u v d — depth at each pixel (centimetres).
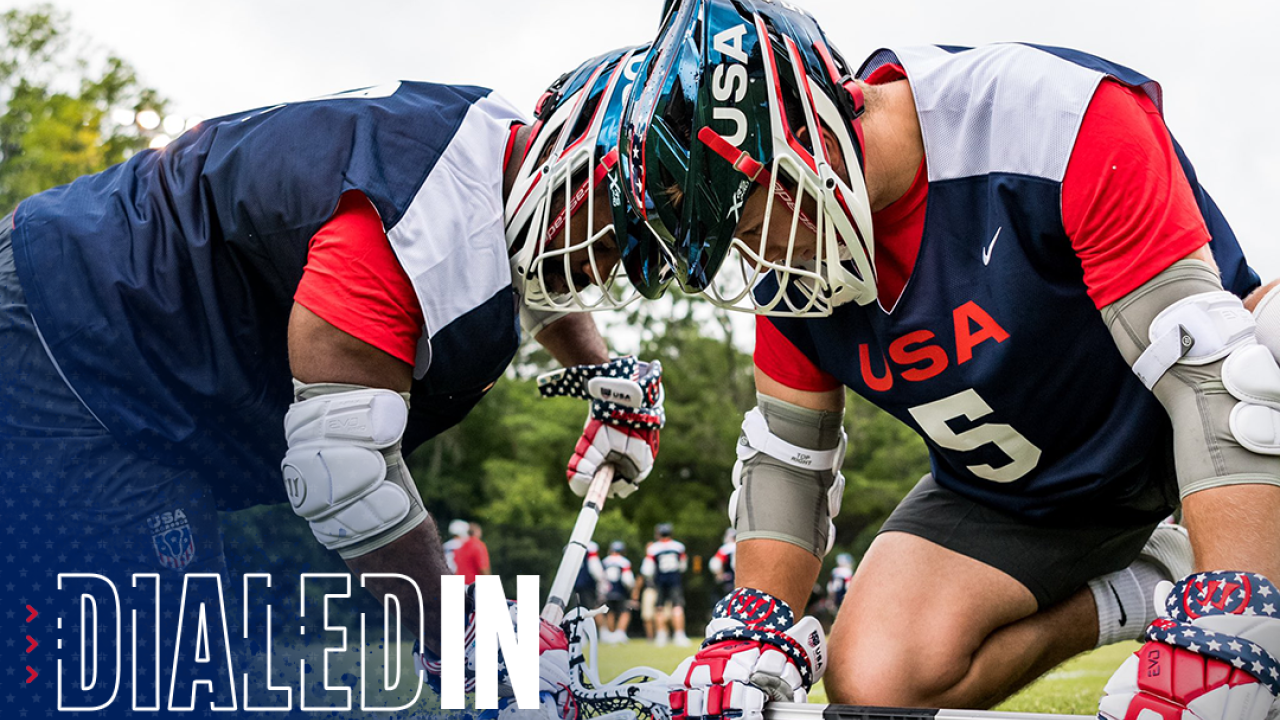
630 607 1590
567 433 2553
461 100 183
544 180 167
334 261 167
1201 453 143
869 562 211
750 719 158
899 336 177
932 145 165
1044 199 158
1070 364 174
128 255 173
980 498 207
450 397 195
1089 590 214
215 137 182
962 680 195
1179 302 146
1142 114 157
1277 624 132
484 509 2400
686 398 2900
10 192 2172
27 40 2273
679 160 151
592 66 174
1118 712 140
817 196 152
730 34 151
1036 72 161
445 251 168
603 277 181
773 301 165
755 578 196
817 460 200
